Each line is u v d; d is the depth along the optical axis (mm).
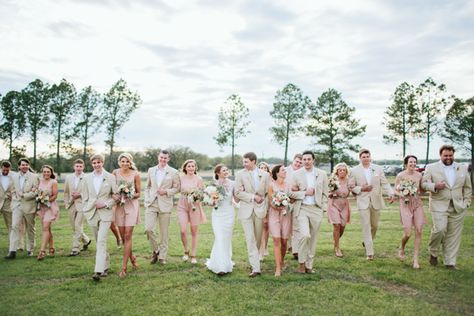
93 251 8469
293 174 6668
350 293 5371
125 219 6516
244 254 8039
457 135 25047
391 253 7980
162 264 7172
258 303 5043
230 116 32969
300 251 6438
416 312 4660
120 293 5484
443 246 6887
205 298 5258
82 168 8211
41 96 29938
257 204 6473
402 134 27875
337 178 7844
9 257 7750
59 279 6289
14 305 5047
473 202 18484
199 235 10492
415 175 7176
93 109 30750
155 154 47156
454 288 5609
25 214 7992
